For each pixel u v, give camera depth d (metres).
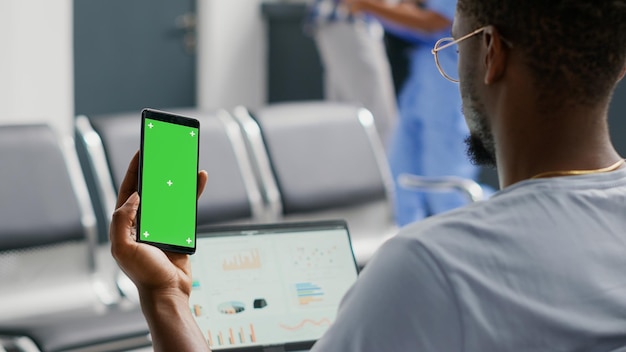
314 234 1.74
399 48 5.13
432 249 0.96
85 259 3.00
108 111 5.54
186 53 5.87
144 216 1.18
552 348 0.97
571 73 1.02
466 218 1.00
